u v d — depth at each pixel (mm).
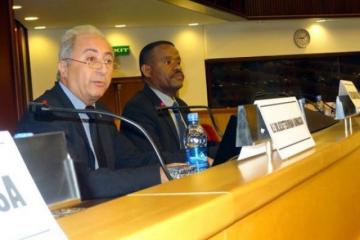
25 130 1561
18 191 493
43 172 692
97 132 1779
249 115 1089
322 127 1989
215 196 722
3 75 3746
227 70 8109
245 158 1196
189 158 1696
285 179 976
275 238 962
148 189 833
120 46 7641
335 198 1450
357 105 2217
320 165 1227
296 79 8297
